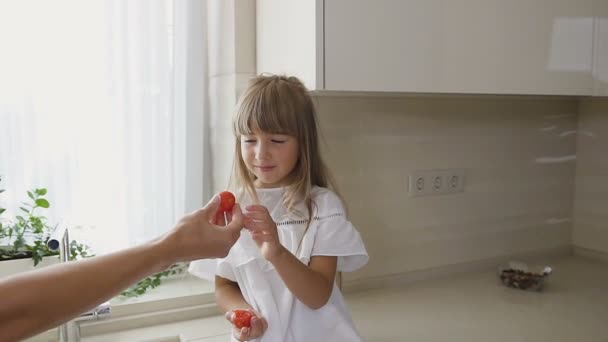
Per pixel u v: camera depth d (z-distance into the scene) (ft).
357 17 4.10
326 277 3.51
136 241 5.30
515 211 6.70
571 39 5.24
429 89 4.47
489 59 4.76
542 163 6.86
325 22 3.99
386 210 5.75
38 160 4.86
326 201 3.75
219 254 2.23
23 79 4.73
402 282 5.93
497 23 4.77
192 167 5.50
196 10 5.34
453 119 6.10
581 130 7.04
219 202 2.40
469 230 6.37
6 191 4.75
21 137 4.77
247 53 5.19
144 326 4.73
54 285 1.68
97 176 5.11
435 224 6.11
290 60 4.43
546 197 6.94
